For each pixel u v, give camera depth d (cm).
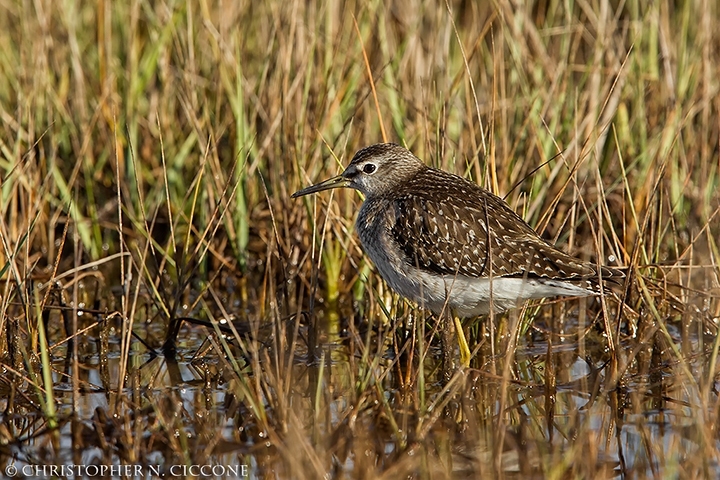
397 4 1986
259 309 1563
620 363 1305
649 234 1546
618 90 1670
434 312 1366
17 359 1339
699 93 1733
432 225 1301
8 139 1770
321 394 1204
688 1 1795
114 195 1817
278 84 1700
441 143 1533
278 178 1673
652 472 1039
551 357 1309
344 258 1641
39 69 1786
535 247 1273
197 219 1731
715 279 1410
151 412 1190
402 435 1112
